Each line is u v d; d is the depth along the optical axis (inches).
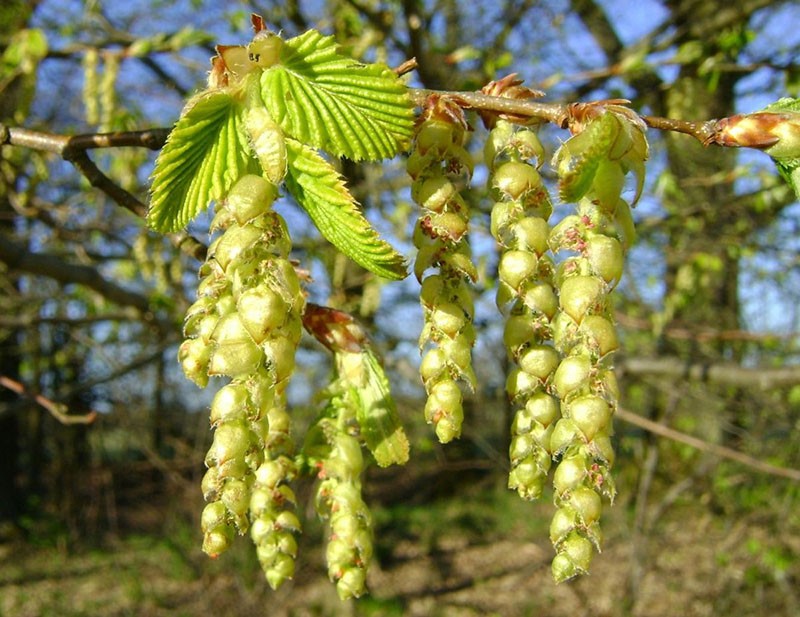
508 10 205.5
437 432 42.1
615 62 193.2
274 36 39.9
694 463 253.6
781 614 222.7
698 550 266.7
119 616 281.1
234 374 33.6
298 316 34.6
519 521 396.5
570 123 40.8
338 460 52.7
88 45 155.3
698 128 42.7
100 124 147.8
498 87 45.4
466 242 43.7
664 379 183.0
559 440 37.9
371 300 163.9
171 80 181.6
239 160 39.1
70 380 300.7
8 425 427.2
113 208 188.2
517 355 43.6
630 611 226.1
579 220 38.6
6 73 137.7
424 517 398.9
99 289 132.3
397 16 168.2
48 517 408.2
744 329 238.1
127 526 394.0
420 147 43.9
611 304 38.4
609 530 300.0
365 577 51.3
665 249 188.5
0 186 143.2
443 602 300.7
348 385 55.1
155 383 276.2
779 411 218.4
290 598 284.5
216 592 285.9
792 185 42.3
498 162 44.0
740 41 140.5
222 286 38.1
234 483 36.2
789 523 229.6
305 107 40.0
